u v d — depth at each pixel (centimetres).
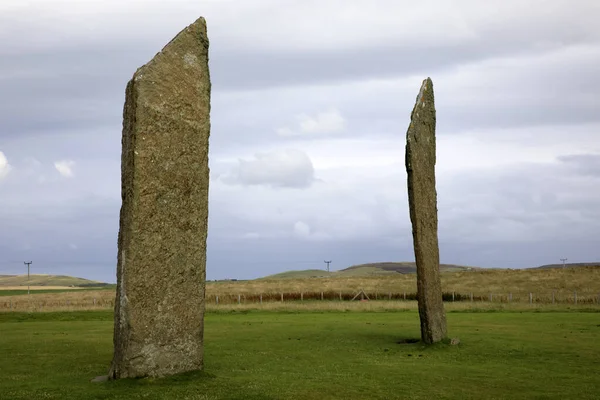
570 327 3108
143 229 1591
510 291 6975
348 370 1873
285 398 1450
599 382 1698
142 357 1591
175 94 1669
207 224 1730
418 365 1988
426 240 2505
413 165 2478
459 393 1541
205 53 1750
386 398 1477
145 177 1597
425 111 2605
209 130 1744
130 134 1605
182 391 1483
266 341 2594
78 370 1805
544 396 1512
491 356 2189
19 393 1452
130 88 1623
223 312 4644
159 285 1620
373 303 5362
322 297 6662
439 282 2558
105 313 4547
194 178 1700
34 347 2356
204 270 1720
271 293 7325
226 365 1947
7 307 5794
